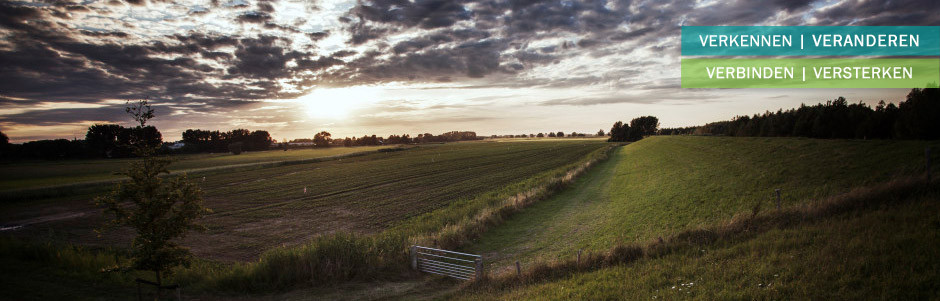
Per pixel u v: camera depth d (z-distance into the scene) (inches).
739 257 440.8
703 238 547.2
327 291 557.6
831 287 324.8
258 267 590.2
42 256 581.9
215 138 7677.2
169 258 415.5
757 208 644.7
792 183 812.0
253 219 1235.9
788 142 1295.5
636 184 1374.3
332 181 2187.5
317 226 1136.2
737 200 818.8
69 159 4808.1
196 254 876.0
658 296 372.8
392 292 552.4
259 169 2997.0
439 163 3161.9
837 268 352.2
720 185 981.8
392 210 1331.2
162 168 426.0
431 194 1635.1
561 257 687.7
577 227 913.5
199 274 599.8
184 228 433.7
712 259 458.0
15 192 1587.1
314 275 595.8
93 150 5044.3
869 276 330.6
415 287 577.3
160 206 413.1
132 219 401.7
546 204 1196.5
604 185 1507.1
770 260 409.4
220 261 821.9
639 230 786.2
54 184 2142.0
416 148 6008.9
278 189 1905.8
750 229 545.6
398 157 4109.3
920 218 428.1
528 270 564.1
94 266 568.1
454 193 1632.6
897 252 357.4
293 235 1040.8
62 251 614.9
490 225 954.1
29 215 1306.6
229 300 517.3
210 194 1769.2
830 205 546.6
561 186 1446.9
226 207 1454.2
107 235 1034.7
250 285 563.2
